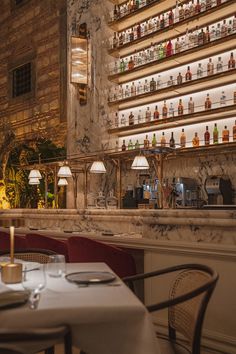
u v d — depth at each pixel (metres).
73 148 7.58
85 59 7.30
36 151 8.58
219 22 5.77
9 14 10.91
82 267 2.43
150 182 6.24
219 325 2.74
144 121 6.78
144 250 3.27
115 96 7.05
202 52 5.83
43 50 9.69
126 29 7.09
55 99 9.23
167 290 3.04
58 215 4.83
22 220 5.47
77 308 1.55
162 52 6.33
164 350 1.95
